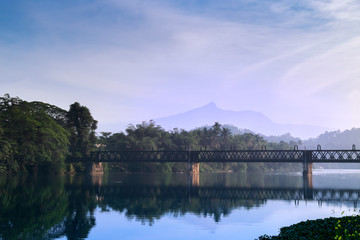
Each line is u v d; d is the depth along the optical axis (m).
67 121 125.25
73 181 82.06
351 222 19.44
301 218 35.28
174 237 26.89
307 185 82.75
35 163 102.25
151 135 169.50
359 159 107.94
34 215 35.09
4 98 102.19
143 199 49.50
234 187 74.56
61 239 25.80
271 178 117.94
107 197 51.06
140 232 28.33
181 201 48.00
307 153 112.25
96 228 29.55
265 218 35.06
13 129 93.00
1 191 54.88
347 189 71.19
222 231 28.86
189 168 121.44
